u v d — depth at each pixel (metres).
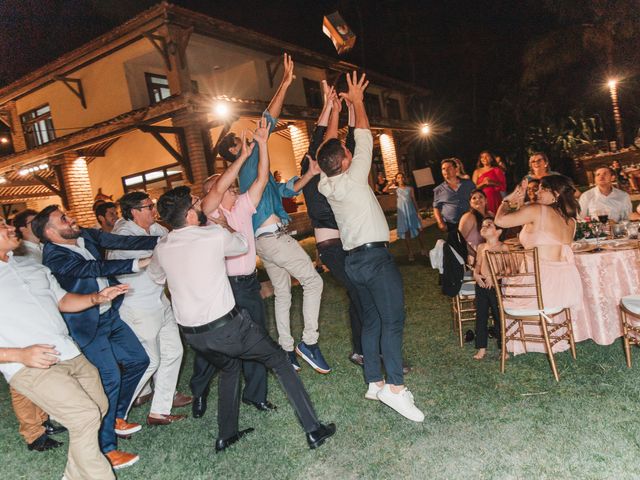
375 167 21.02
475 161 28.95
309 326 4.11
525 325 4.09
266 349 2.98
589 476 2.43
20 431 3.64
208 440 3.41
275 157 16.67
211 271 2.84
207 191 3.64
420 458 2.80
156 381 3.76
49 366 2.49
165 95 13.35
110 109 12.82
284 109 13.68
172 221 2.88
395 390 3.18
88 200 13.54
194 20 11.53
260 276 9.35
